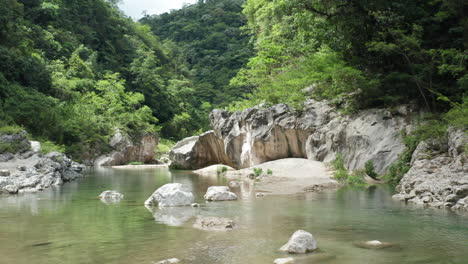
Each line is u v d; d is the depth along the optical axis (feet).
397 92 73.05
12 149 66.03
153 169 113.19
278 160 76.84
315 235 24.86
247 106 113.39
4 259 19.44
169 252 20.71
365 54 81.30
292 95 85.10
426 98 70.28
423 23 75.25
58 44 212.43
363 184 57.36
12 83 138.92
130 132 179.32
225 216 31.48
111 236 24.44
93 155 152.97
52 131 131.54
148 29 366.02
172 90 298.56
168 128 274.57
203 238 23.85
